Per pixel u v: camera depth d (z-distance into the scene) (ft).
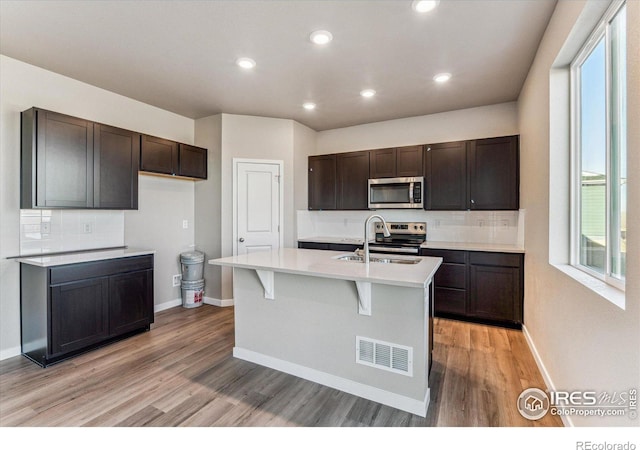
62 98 10.19
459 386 7.45
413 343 6.59
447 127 13.79
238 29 7.73
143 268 10.72
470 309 11.69
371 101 12.52
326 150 16.67
